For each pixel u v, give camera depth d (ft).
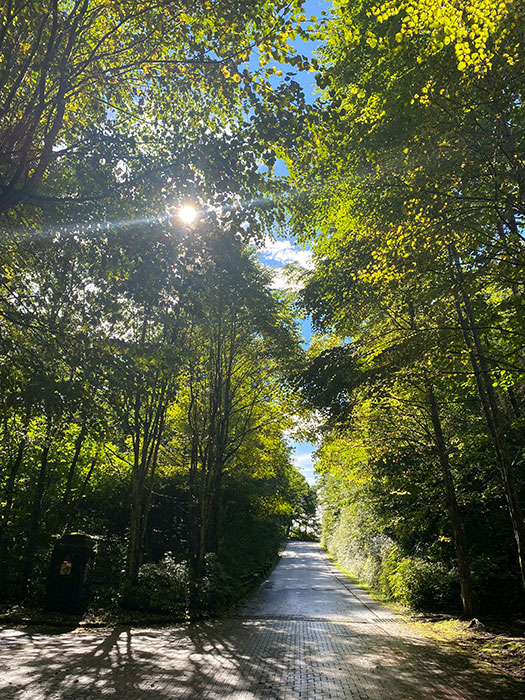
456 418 40.19
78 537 37.52
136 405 40.68
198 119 24.27
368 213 28.66
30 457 47.42
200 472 55.47
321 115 19.21
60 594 35.88
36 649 26.03
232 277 26.63
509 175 20.89
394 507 52.95
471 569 40.93
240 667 23.88
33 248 24.34
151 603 37.83
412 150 23.32
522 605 37.96
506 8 17.39
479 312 26.40
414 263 23.39
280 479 80.38
